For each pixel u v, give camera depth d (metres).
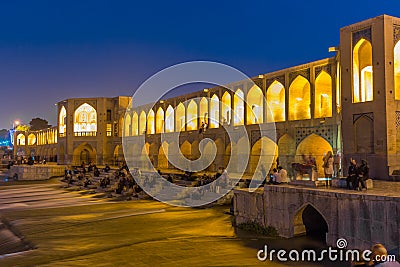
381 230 8.80
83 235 12.34
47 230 13.19
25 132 63.97
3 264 9.35
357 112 15.70
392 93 14.80
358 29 15.86
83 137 39.81
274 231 11.84
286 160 21.20
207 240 11.50
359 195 9.34
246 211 12.98
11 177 34.88
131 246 10.90
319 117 20.33
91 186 25.38
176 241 11.43
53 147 51.56
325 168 12.02
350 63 16.12
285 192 11.54
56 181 31.30
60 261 9.52
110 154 39.56
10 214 16.55
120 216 15.50
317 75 20.36
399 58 15.38
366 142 15.34
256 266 9.01
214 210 16.53
